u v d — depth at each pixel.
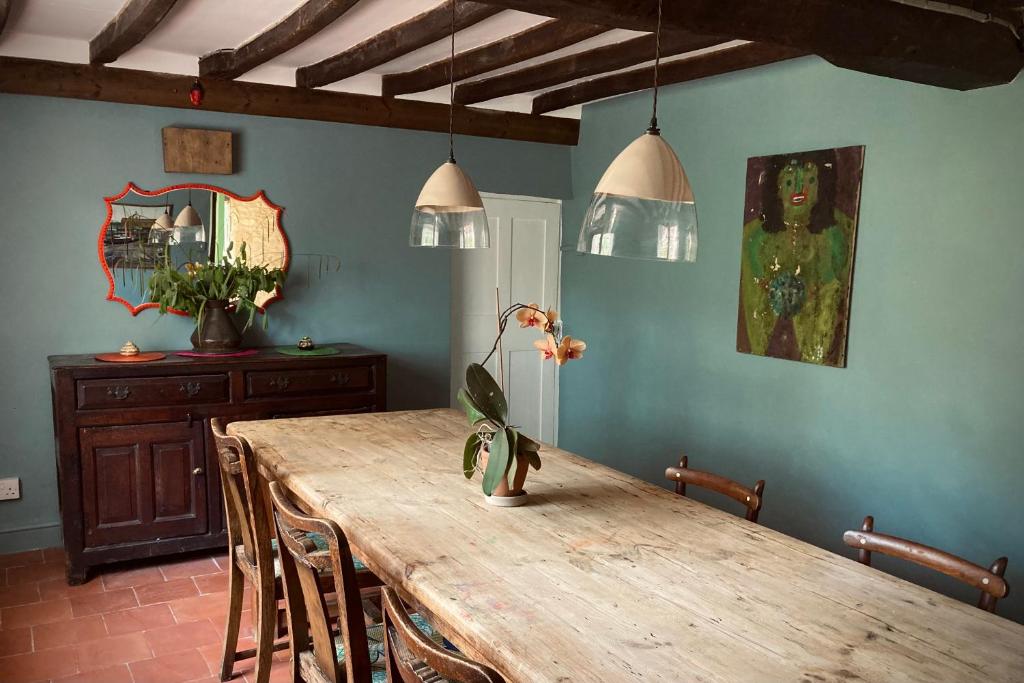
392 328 4.80
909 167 3.19
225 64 3.87
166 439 3.72
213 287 3.99
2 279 3.81
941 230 3.07
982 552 2.98
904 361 3.23
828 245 3.51
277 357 3.96
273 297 4.41
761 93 3.85
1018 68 2.67
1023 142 2.80
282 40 3.31
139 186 4.05
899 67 2.54
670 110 4.41
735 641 1.50
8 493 3.92
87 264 3.97
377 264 4.72
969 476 3.01
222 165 4.16
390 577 1.86
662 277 4.52
